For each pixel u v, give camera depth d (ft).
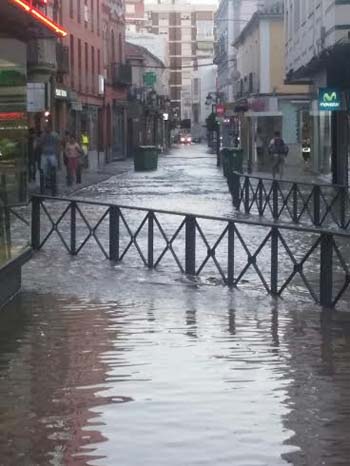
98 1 247.09
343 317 39.47
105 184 147.43
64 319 38.19
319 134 167.22
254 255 47.57
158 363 30.50
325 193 105.09
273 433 23.08
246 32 299.17
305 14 158.10
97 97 244.83
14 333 35.35
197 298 44.11
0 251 42.11
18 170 56.59
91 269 53.57
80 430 23.29
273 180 89.71
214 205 103.09
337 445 22.24
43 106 123.85
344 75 122.72
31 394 26.73
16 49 54.90
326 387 27.63
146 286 47.67
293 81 174.81
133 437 22.66
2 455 21.59
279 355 31.96
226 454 21.43
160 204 103.60
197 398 26.20
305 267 53.52
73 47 210.18
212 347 33.09
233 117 319.88
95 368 29.81
